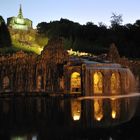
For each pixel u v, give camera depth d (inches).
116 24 6205.7
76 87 2945.4
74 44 4926.2
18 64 2763.3
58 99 2354.8
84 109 1689.2
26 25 5103.3
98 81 2984.7
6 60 2721.5
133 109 1690.5
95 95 2736.2
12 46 3850.9
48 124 1213.7
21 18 5093.5
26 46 4087.1
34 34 4847.4
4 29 3929.6
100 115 1460.4
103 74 2822.3
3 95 2564.0
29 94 2682.1
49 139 958.4
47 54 2913.4
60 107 1784.0
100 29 5684.1
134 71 3570.4
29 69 2807.6
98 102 2103.8
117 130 1093.8
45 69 2866.6
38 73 2844.5
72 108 1733.5
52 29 5324.8
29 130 1090.7
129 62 3572.8
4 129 1114.1
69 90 2792.8
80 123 1240.2
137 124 1214.9
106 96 2696.9
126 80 3093.0
